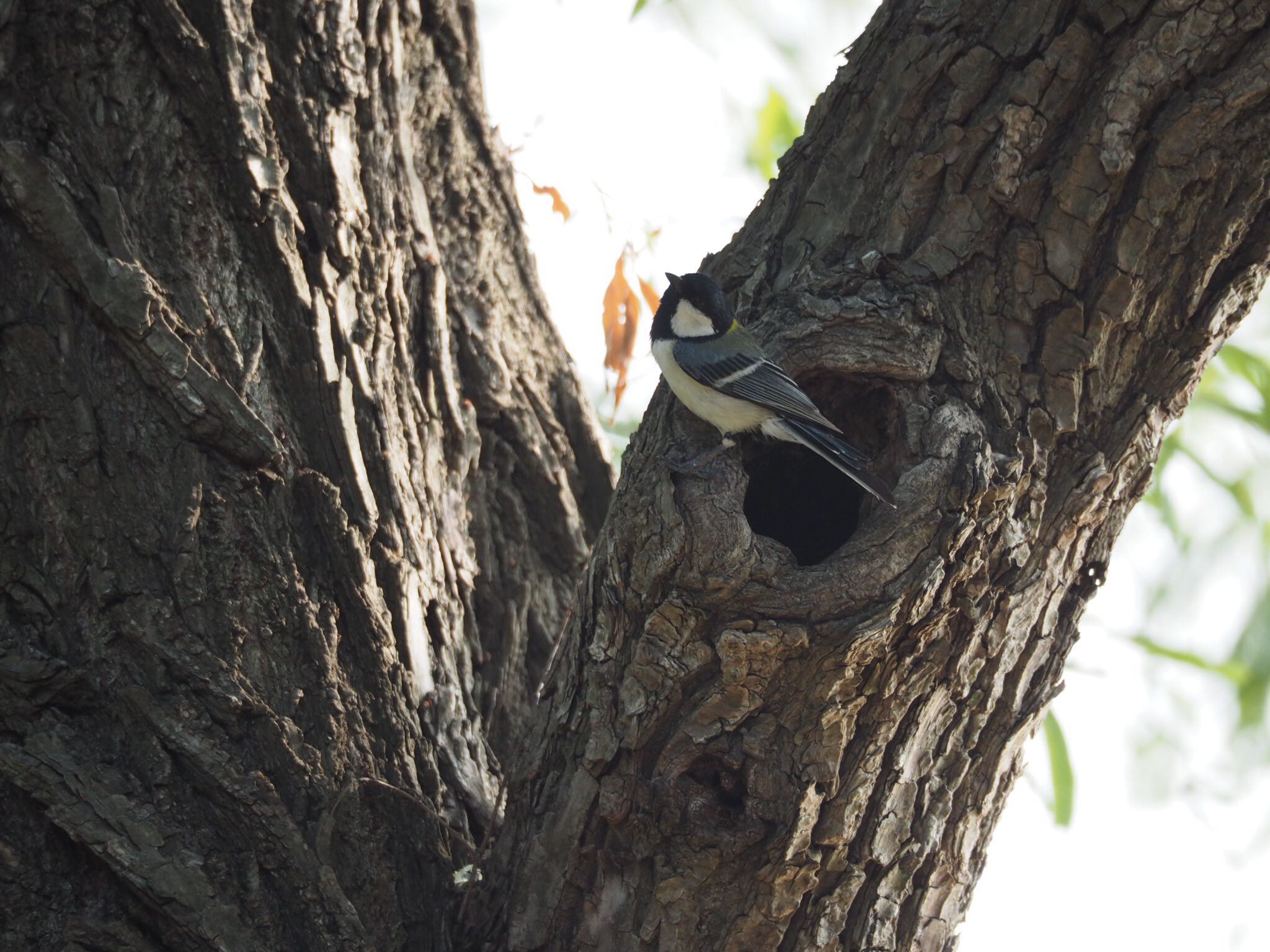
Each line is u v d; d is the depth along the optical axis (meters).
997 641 6.89
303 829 6.73
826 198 7.84
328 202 7.77
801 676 6.51
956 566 6.63
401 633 7.64
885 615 6.38
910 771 6.82
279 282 7.49
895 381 7.20
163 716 6.50
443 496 8.54
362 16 8.18
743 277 8.07
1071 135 7.10
